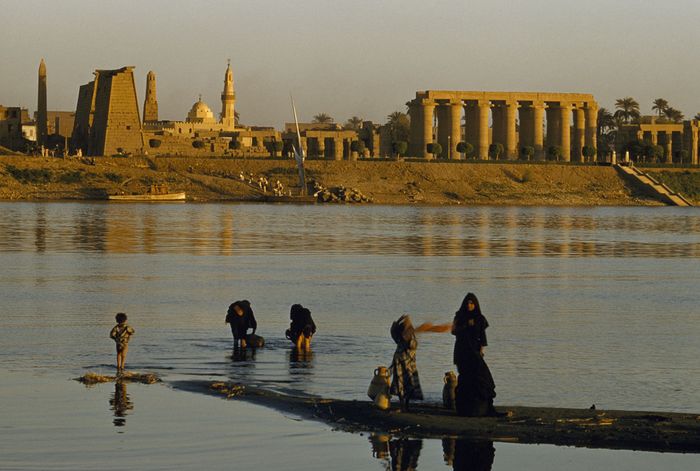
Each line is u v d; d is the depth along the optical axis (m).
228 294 74.50
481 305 70.44
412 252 120.19
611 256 119.69
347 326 58.94
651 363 47.91
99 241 128.88
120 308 65.56
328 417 36.31
